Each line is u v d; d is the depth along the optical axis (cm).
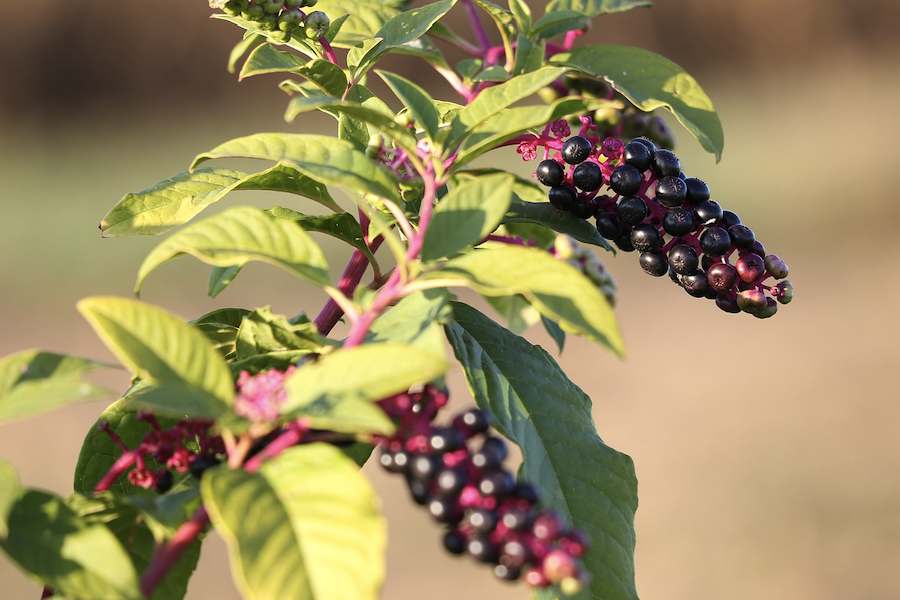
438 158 78
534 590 78
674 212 81
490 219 75
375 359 72
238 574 70
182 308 337
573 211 83
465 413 74
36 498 73
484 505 72
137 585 72
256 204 346
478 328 84
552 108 77
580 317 74
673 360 313
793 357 310
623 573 80
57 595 76
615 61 88
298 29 85
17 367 73
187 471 81
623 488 81
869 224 398
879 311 338
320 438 74
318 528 71
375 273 85
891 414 274
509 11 90
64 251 385
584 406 83
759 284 82
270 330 80
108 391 72
